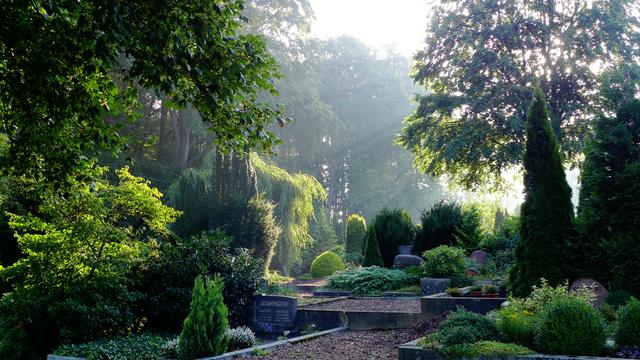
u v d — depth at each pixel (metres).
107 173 31.09
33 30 7.38
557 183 10.99
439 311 12.45
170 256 14.36
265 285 19.48
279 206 30.62
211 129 8.89
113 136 8.80
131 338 12.29
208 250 14.91
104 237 12.73
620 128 10.70
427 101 32.56
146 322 13.98
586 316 7.39
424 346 8.05
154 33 7.38
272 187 30.80
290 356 10.34
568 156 30.55
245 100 8.71
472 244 20.92
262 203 23.25
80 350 11.20
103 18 6.73
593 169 10.80
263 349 11.07
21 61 7.61
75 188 10.73
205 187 23.42
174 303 13.68
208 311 10.55
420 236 23.44
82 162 9.33
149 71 7.56
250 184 24.06
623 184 10.35
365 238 25.39
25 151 8.89
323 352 10.54
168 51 7.75
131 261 13.51
